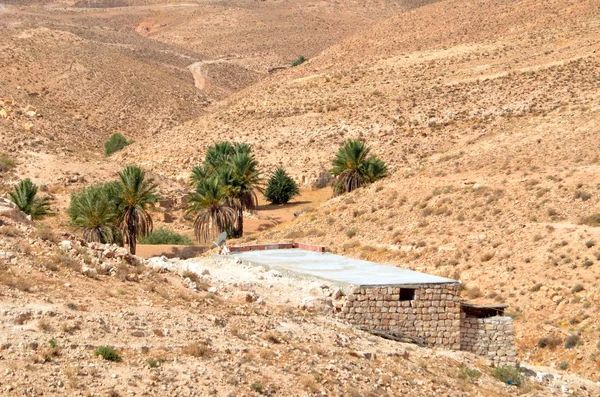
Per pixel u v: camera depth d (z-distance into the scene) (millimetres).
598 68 125188
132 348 20312
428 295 29062
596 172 60625
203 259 34969
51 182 96562
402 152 119188
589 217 53844
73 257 25094
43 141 109125
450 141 119062
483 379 26969
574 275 48000
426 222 59469
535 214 56406
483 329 30375
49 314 20531
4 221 26344
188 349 20828
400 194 65625
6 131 109250
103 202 64562
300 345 23922
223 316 24281
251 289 28734
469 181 64062
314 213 70062
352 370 23078
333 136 131875
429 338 29000
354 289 28469
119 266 25812
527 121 98875
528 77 130250
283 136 135750
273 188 109750
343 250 59406
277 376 21109
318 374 21781
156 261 29312
